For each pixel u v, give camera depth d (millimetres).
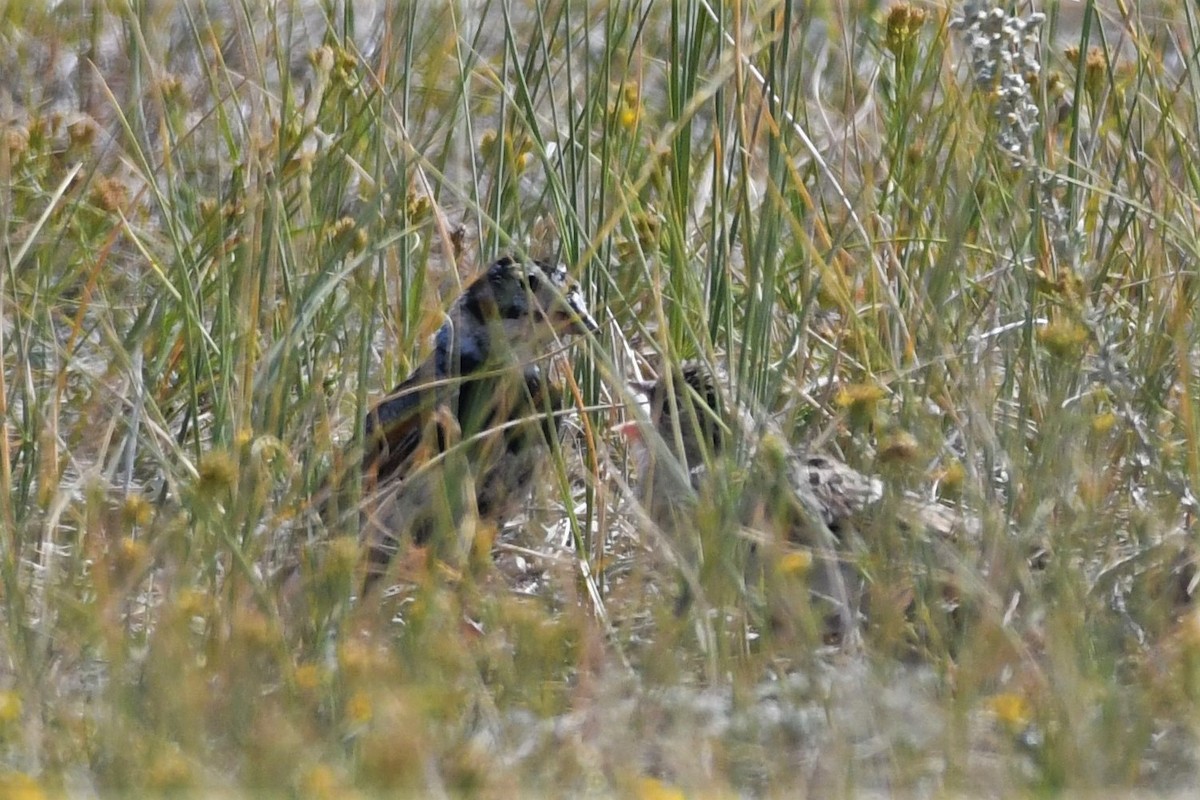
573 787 7629
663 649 8367
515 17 16828
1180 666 8234
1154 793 7602
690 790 7422
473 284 11492
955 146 12016
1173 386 11242
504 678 8445
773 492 9570
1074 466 9539
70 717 8016
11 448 11438
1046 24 12359
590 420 11453
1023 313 11133
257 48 13188
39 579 9812
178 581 8930
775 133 11008
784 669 9031
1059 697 7895
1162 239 11664
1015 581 9250
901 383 10633
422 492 10555
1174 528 9664
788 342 11195
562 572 10047
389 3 12633
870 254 11148
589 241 11781
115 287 12914
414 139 13695
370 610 9195
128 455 10352
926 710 7984
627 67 12891
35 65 16500
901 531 9617
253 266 10852
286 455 9984
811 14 11469
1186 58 11953
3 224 11359
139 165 13320
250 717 7883
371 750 7195
